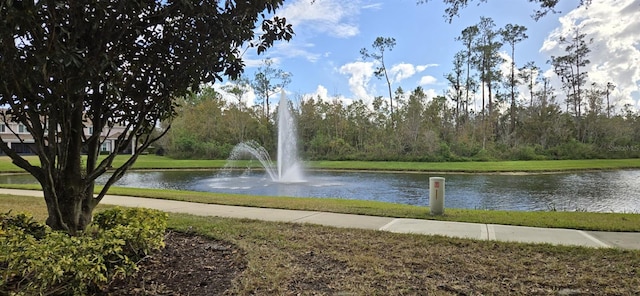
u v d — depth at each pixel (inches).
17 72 104.6
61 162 138.4
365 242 191.3
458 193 579.5
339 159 1465.3
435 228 229.8
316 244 186.2
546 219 257.4
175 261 156.3
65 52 101.3
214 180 777.6
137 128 149.6
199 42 137.4
